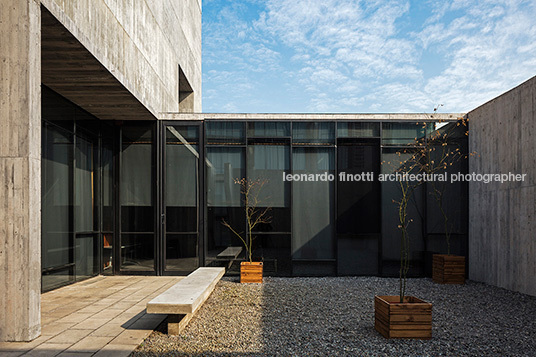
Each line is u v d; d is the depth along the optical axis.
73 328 5.50
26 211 4.83
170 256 10.19
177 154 10.31
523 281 7.93
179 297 5.33
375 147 10.28
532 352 4.67
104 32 7.18
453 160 10.27
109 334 5.23
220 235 10.16
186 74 15.04
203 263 10.11
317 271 10.12
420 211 10.21
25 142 4.83
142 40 9.35
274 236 10.16
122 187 10.32
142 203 10.28
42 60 6.53
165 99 11.47
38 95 5.03
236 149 10.27
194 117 10.28
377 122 10.28
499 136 8.78
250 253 9.71
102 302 7.17
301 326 5.65
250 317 6.11
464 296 7.77
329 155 10.30
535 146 7.55
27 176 4.83
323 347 4.77
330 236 10.20
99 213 10.22
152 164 10.30
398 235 10.20
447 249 10.16
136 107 9.23
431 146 10.27
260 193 10.22
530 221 7.71
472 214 9.97
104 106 9.15
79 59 6.50
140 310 6.57
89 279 9.66
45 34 5.62
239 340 5.01
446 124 10.31
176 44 13.02
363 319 6.05
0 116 4.85
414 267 10.13
